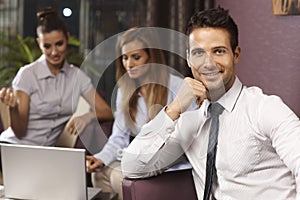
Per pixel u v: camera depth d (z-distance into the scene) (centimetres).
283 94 267
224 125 197
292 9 254
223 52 197
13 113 350
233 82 200
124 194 207
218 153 197
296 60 258
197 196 211
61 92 354
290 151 174
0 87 419
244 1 292
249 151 191
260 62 281
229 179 196
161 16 430
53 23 349
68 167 191
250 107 193
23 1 464
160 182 207
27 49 428
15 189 203
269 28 273
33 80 351
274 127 182
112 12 459
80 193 192
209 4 402
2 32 466
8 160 201
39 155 194
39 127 357
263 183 190
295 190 188
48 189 197
